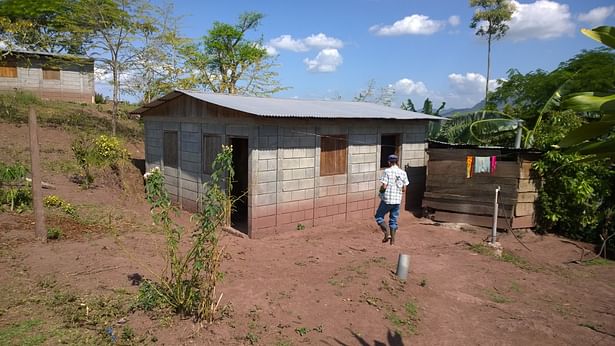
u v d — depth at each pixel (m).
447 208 11.26
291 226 9.62
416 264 7.77
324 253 8.12
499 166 10.51
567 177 10.27
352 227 10.41
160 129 11.94
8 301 5.35
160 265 6.88
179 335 4.75
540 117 12.95
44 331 4.70
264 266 7.18
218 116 9.68
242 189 11.58
